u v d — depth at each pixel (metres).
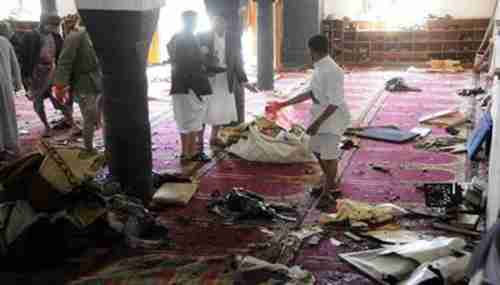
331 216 5.84
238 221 5.86
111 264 4.99
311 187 6.80
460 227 5.51
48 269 4.95
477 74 13.35
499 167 4.55
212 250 5.22
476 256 3.35
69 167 5.20
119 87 6.00
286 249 5.19
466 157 7.89
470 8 18.67
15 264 4.98
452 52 18.75
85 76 7.71
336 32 19.39
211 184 6.96
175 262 4.95
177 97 7.64
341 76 5.95
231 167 7.61
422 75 16.00
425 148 8.39
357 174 7.25
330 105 5.95
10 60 7.88
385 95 12.84
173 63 7.46
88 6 5.66
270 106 8.25
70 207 5.26
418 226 5.66
